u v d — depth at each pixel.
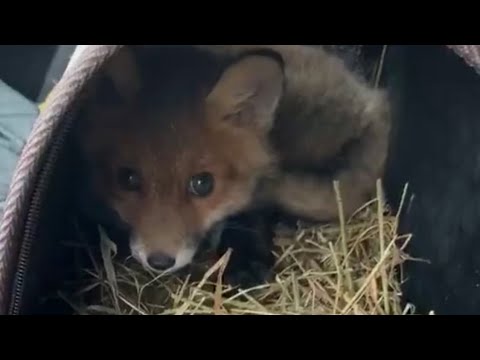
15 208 0.37
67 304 0.46
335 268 0.51
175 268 0.46
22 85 0.68
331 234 0.53
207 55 0.50
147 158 0.46
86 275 0.48
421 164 0.49
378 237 0.52
